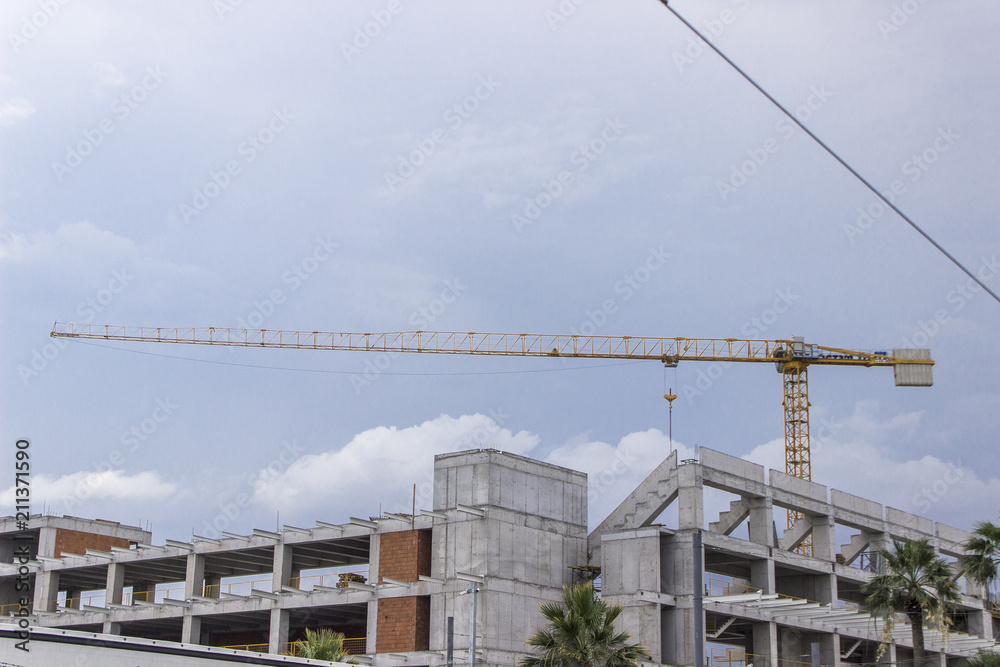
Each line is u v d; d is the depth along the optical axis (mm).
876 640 89375
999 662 66188
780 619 81062
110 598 92000
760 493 83625
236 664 54281
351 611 82750
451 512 77688
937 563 59281
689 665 75000
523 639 75375
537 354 145625
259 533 84875
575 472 84938
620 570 78562
